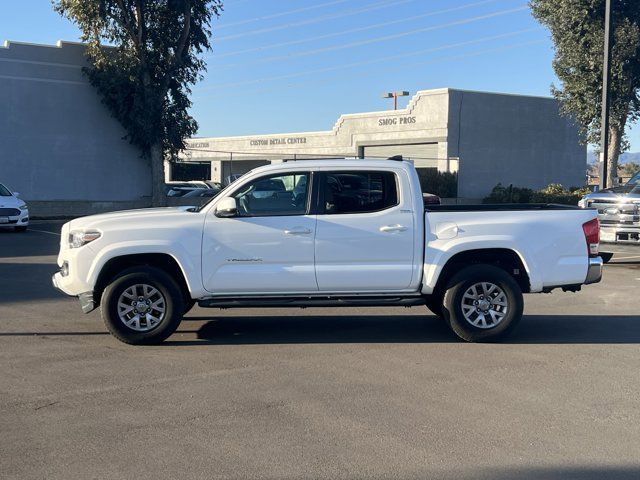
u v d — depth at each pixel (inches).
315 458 192.1
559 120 1656.0
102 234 313.3
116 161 1231.5
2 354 304.2
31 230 944.9
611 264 653.3
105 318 315.9
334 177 321.4
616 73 1154.7
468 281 322.7
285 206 319.9
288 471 183.8
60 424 218.7
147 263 325.4
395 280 319.9
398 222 318.0
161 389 255.1
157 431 212.5
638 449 199.8
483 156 1542.8
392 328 362.9
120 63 1151.6
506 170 1579.7
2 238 830.5
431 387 257.9
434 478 179.6
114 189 1232.8
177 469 184.9
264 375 273.4
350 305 323.6
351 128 1710.1
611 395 249.8
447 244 319.0
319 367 285.4
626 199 631.8
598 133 1229.7
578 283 328.8
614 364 292.2
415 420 222.5
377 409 233.0
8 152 1124.5
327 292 320.8
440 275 323.0
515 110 1583.4
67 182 1184.2
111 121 1219.9
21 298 442.3
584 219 328.8
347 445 201.6
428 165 1557.6
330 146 1766.7
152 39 1167.6
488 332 324.8
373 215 318.3
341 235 316.5
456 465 187.8
